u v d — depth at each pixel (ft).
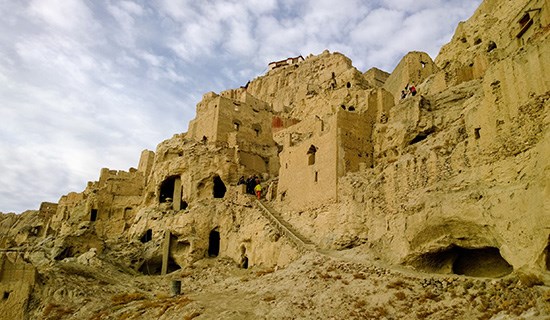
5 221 332.19
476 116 85.05
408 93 154.61
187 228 165.07
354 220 112.06
